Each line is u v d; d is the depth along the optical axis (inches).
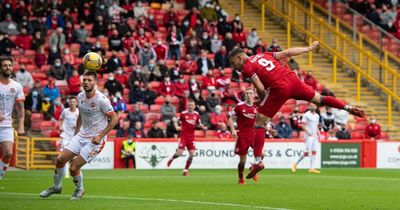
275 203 1218.0
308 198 1331.2
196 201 1235.9
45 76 3038.9
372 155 2930.6
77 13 3366.1
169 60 3245.6
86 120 1218.0
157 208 1101.1
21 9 3211.1
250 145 1742.1
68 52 3095.5
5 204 1138.0
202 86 3105.3
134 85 2984.7
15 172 2370.8
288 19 3587.6
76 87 2888.8
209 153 2778.1
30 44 3149.6
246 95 1733.5
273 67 1238.9
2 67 1285.7
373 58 3344.0
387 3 3791.8
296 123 2974.9
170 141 2753.4
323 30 3575.3
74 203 1162.6
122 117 2883.9
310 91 1232.2
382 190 1574.8
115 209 1076.5
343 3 3555.6
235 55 1277.1
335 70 3410.4
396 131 3213.6
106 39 3289.9
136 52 3174.2
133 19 3422.7
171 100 3038.9
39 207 1095.0
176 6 3681.1
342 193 1472.7
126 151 2701.8
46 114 2829.7
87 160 1220.5
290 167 2842.0
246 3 3873.0
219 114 2930.6
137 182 1815.9
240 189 1563.7
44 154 2679.6
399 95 3312.0
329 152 2898.6
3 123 1298.0
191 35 3289.9
